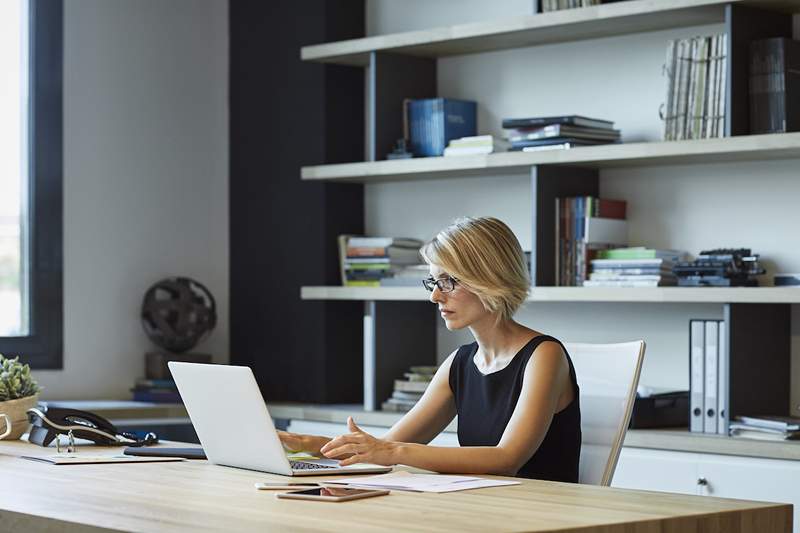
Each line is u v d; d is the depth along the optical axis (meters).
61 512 2.11
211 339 5.56
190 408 2.78
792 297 3.71
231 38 5.60
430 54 4.98
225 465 2.77
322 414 4.87
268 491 2.34
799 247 4.02
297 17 5.30
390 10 5.25
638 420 4.04
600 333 4.55
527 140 4.39
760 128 3.89
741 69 3.92
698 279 3.96
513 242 2.89
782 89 3.84
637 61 4.47
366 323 4.88
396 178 5.04
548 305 4.70
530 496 2.26
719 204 4.22
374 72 4.88
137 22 5.41
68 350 5.17
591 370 3.05
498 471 2.61
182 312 5.27
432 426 3.05
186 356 5.27
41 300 5.11
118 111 5.34
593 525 1.92
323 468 2.63
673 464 3.83
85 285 5.22
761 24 4.00
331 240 5.19
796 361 4.05
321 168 5.02
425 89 5.05
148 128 5.43
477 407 2.92
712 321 3.93
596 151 4.18
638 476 3.91
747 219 4.15
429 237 5.09
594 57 4.59
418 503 2.16
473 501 2.19
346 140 5.26
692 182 4.29
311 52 5.09
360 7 5.32
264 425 2.56
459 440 2.97
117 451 3.14
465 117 4.87
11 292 5.13
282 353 5.33
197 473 2.64
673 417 4.14
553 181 4.39
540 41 4.67
